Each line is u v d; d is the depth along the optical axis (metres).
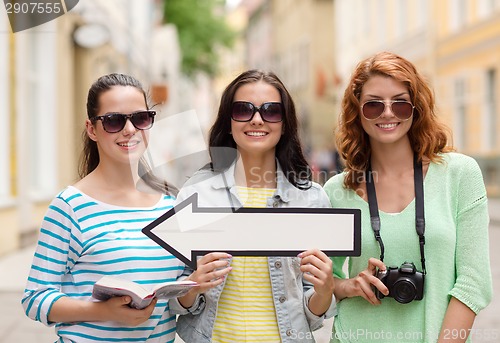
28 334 5.48
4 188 9.22
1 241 8.90
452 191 2.65
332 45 36.75
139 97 2.63
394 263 2.64
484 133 19.41
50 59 11.02
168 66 19.11
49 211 2.53
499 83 18.59
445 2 21.72
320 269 2.54
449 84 21.52
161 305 2.62
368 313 2.69
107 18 13.23
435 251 2.60
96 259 2.52
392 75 2.65
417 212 2.63
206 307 2.74
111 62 16.09
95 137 2.65
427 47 22.72
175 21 31.11
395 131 2.68
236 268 2.72
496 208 16.11
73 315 2.40
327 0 36.81
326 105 34.75
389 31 26.50
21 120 9.77
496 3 18.66
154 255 2.57
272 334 2.71
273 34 49.66
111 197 2.61
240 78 2.80
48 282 2.48
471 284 2.55
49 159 11.22
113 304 2.34
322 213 2.58
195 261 2.56
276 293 2.72
